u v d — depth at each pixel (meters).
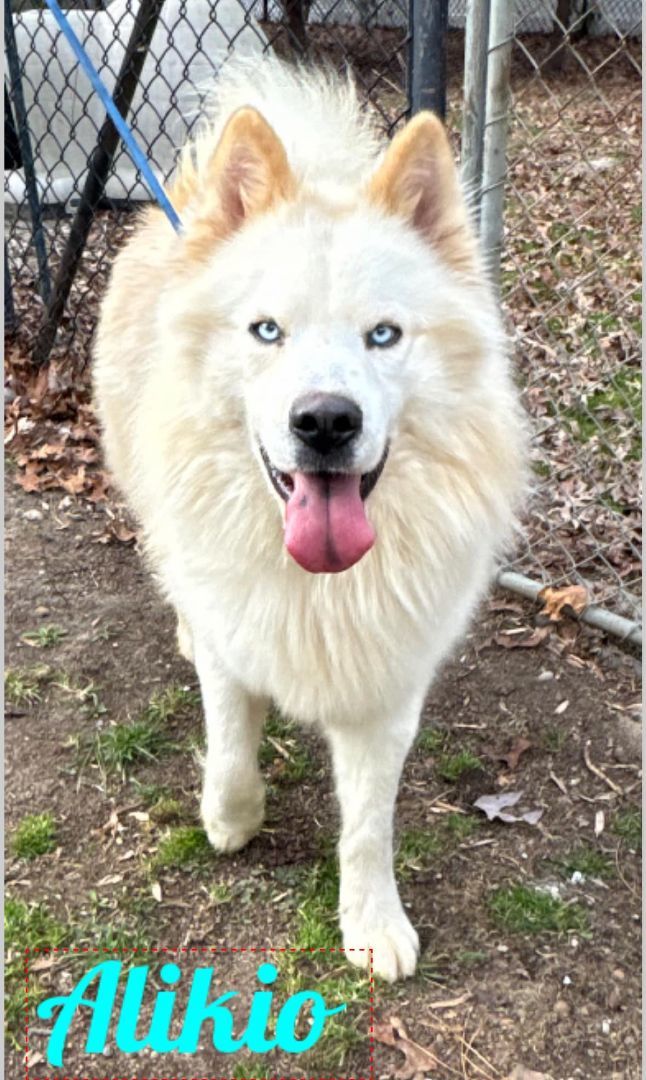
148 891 0.89
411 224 0.75
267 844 0.94
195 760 1.03
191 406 0.74
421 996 0.82
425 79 1.13
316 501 0.68
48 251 1.88
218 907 0.88
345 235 0.71
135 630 1.20
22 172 1.93
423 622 0.76
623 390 1.61
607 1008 0.81
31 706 1.08
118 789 0.99
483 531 0.77
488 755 1.04
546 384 1.59
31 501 1.43
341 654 0.76
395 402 0.70
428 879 0.91
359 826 0.83
